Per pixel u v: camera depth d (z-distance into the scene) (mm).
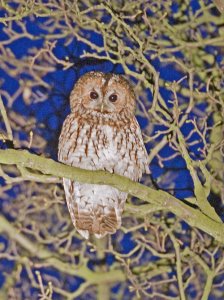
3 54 10305
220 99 8484
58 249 10539
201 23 10422
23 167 6449
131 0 9992
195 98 9539
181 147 7047
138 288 9273
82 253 10359
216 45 9781
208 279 8000
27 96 10305
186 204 6516
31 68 10211
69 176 6066
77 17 8898
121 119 8273
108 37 8445
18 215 10422
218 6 7309
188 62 10141
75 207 8180
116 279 10461
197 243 9641
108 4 8812
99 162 8133
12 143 6613
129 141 8211
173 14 10555
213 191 9727
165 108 7742
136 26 9633
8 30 9859
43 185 10461
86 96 8344
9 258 10023
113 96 8320
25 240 10320
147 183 10312
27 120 10297
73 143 8164
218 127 9281
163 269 10156
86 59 10211
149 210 6988
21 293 10625
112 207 8047
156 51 9266
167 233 9148
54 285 10938
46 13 9039
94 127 8164
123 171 8195
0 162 5902
